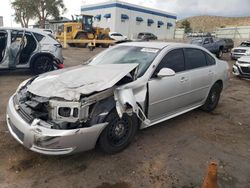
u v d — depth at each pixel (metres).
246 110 6.06
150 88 3.82
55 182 2.96
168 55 4.33
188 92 4.69
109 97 3.33
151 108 3.95
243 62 10.13
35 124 2.99
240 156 3.77
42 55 8.64
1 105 5.43
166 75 3.84
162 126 4.72
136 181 3.05
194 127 4.77
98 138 3.31
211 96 5.58
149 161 3.48
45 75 4.05
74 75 3.69
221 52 20.89
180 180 3.11
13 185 2.87
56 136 2.89
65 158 3.44
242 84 9.38
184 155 3.70
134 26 45.38
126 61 4.32
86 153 3.57
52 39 8.95
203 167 3.41
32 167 3.21
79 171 3.19
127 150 3.73
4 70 8.16
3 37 8.01
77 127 3.04
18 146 3.66
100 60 4.71
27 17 46.97
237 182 3.13
